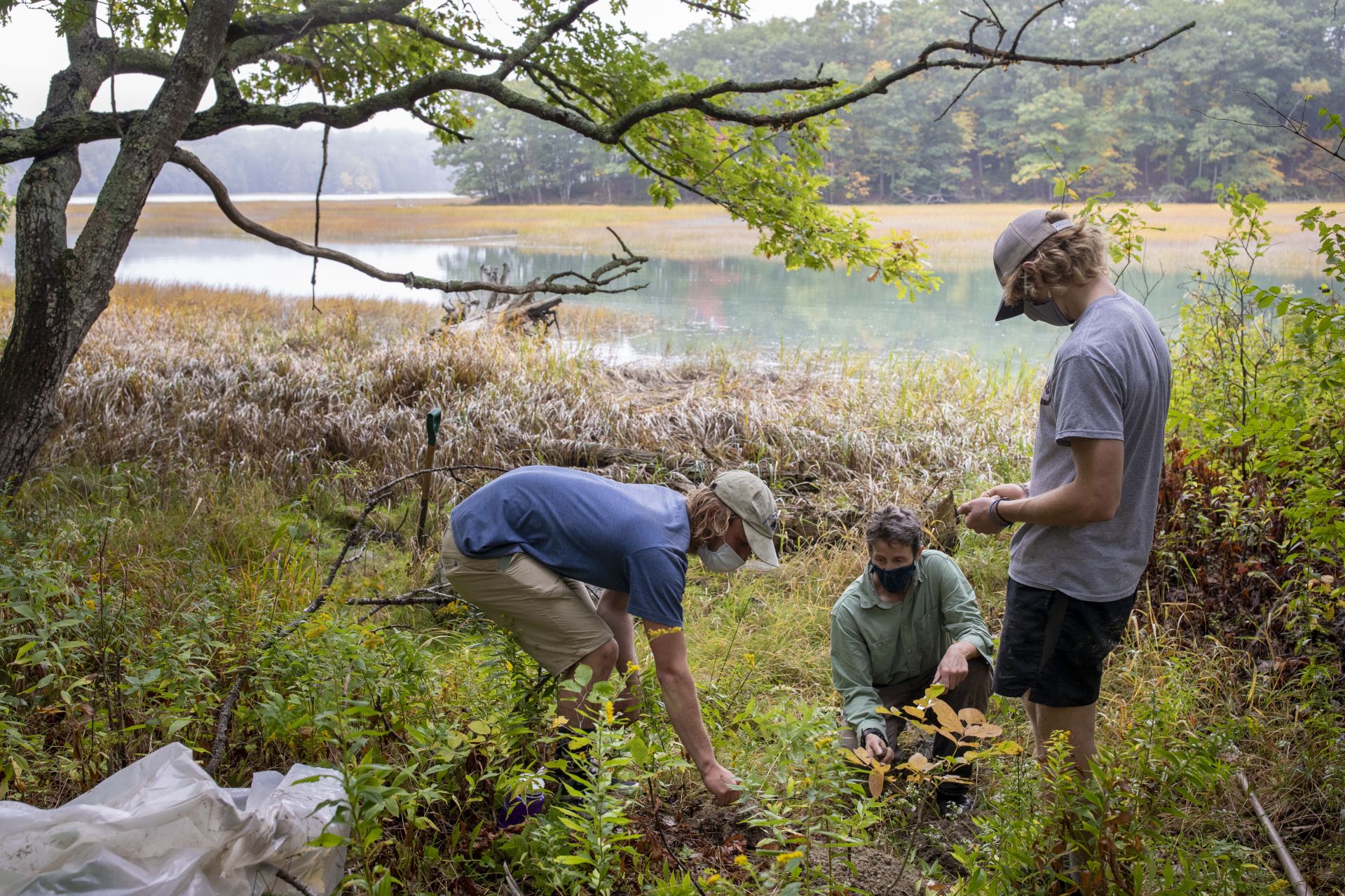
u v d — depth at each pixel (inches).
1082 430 98.9
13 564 143.4
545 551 118.6
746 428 308.3
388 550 228.7
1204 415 205.2
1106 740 137.6
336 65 299.7
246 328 515.5
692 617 195.3
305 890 84.4
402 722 110.2
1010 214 2490.2
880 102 3299.7
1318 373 138.6
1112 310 103.9
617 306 821.9
